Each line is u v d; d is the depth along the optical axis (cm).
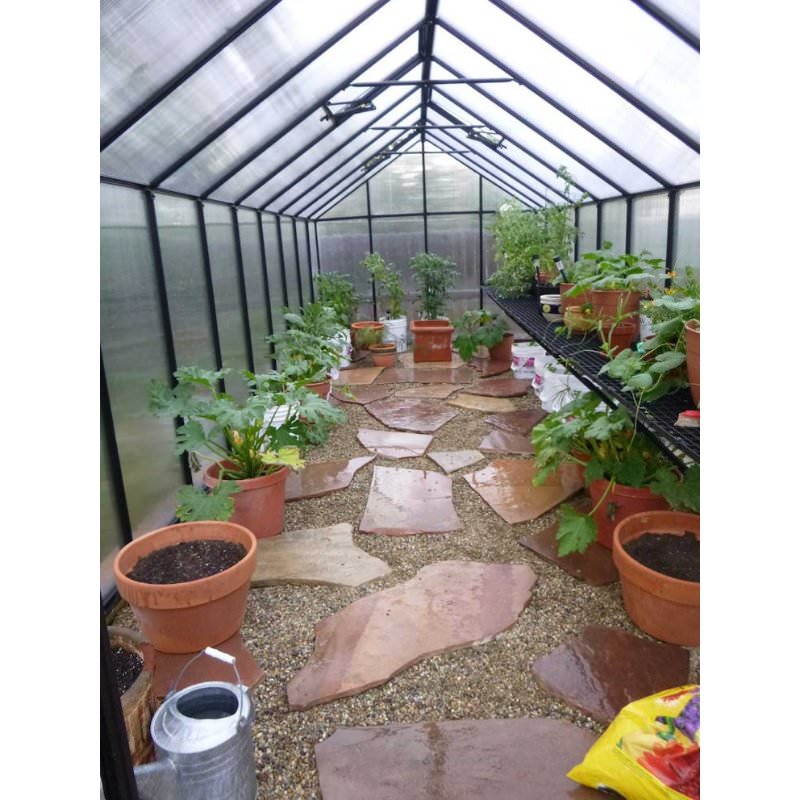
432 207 778
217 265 396
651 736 143
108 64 188
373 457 409
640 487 255
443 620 227
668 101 261
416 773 161
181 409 256
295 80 303
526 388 562
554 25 256
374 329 712
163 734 138
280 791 160
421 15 323
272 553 282
